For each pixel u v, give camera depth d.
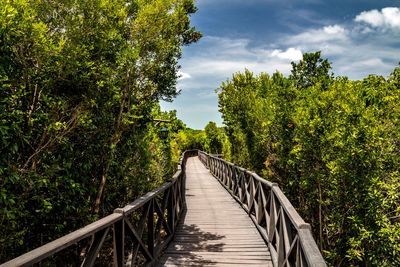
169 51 6.16
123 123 5.50
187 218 7.48
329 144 5.56
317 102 5.91
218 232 6.23
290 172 7.51
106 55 5.07
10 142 3.21
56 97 4.02
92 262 2.56
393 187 4.74
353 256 4.75
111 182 5.84
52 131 3.89
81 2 4.30
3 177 3.18
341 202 5.30
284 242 3.65
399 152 5.29
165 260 4.70
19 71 3.50
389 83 7.89
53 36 4.07
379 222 4.62
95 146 4.84
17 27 3.28
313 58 10.72
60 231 4.27
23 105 3.74
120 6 5.46
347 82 6.34
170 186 5.86
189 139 39.38
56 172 4.07
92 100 4.36
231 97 13.25
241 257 4.78
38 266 3.93
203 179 16.14
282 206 3.70
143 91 6.25
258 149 10.18
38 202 3.76
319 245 6.12
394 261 4.68
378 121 5.45
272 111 8.30
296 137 6.28
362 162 4.84
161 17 5.81
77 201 4.53
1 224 3.17
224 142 21.86
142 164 6.74
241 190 8.91
